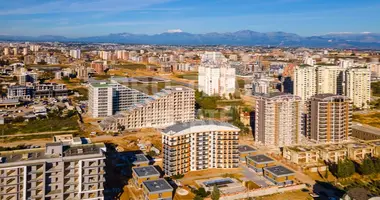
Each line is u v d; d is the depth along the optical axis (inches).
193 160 7731.3
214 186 6328.7
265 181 7190.0
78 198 5378.9
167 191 6127.0
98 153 5526.6
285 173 7091.5
